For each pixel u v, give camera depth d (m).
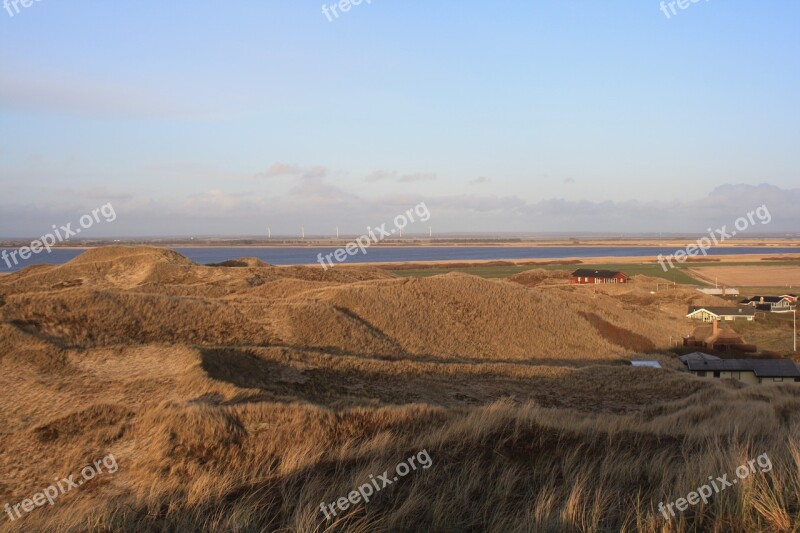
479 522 7.61
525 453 10.73
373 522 7.46
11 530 9.61
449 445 10.88
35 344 22.75
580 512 7.21
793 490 7.05
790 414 19.98
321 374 26.59
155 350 23.12
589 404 28.77
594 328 58.44
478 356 45.09
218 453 12.59
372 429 13.89
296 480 9.55
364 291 49.97
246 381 22.50
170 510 8.55
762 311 89.19
